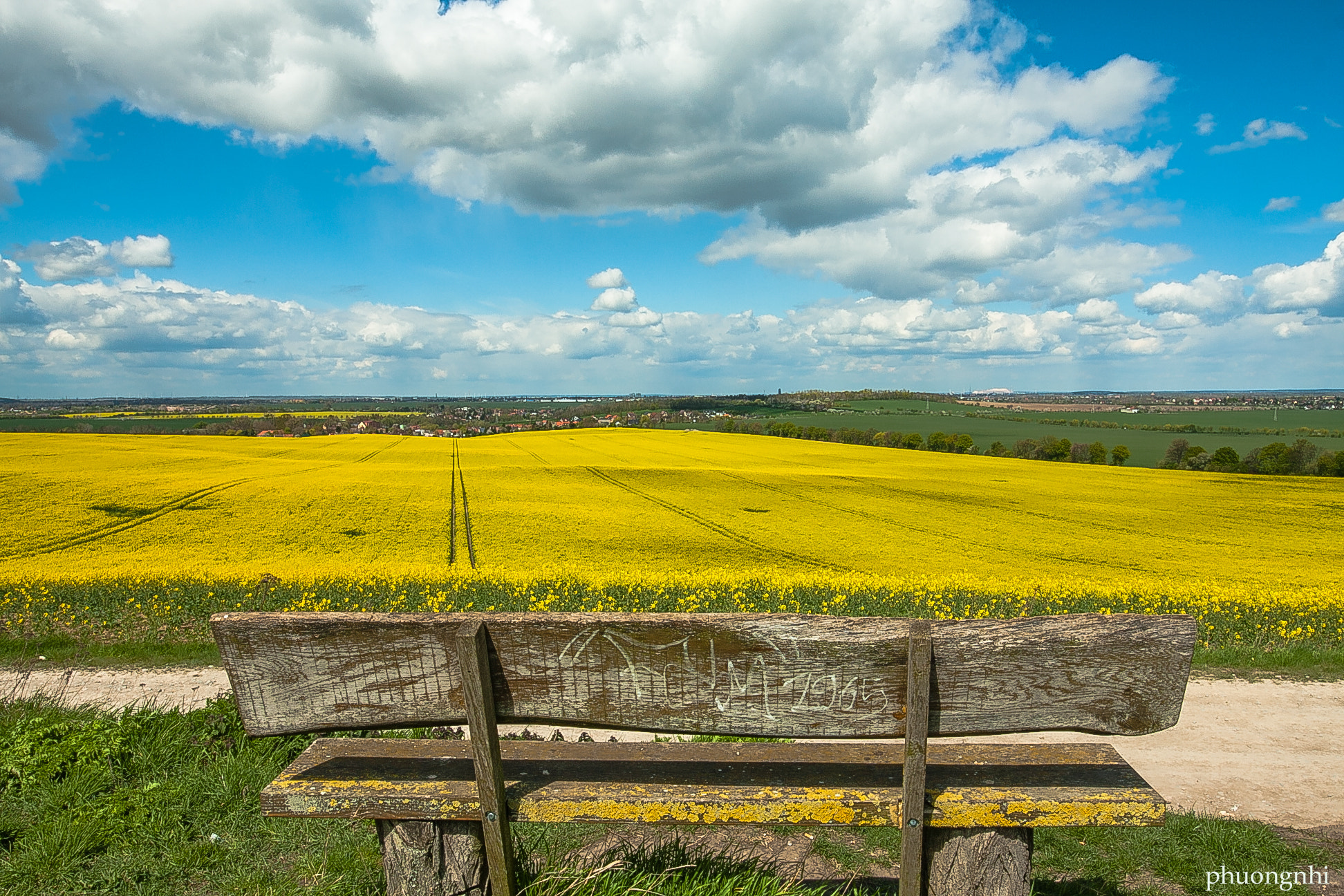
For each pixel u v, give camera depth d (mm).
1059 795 2305
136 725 4750
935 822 2285
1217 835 4391
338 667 2340
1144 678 2258
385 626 2303
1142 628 2236
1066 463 61500
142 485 33469
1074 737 7672
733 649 2260
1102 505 36281
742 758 2664
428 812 2348
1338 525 31438
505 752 2740
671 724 2318
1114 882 3859
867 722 2277
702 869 2939
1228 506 36062
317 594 14320
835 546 25938
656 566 22250
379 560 22047
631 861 3031
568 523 28750
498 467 46969
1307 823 5133
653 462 54281
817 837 4086
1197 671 9320
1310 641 12141
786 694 2270
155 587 14250
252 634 2326
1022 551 25641
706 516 31625
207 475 37875
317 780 2463
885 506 35094
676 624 2252
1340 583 20844
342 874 3223
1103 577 21594
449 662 2322
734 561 23375
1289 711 7836
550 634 2283
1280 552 26016
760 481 42688
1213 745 6816
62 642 10453
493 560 22547
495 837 2283
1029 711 2264
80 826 3617
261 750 4578
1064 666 2244
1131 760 6469
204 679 8797
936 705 2254
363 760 2643
